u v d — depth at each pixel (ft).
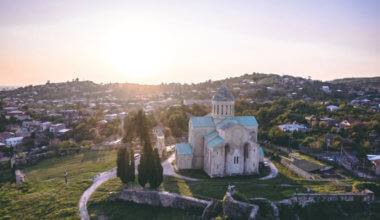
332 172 230.27
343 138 333.21
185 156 243.19
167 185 201.05
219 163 220.02
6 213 166.71
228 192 158.61
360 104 610.24
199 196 176.24
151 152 191.83
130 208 177.17
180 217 162.91
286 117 451.12
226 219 145.89
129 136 360.07
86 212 168.86
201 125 244.83
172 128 437.58
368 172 229.25
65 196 188.96
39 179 230.68
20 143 401.49
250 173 229.04
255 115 469.16
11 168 269.85
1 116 551.59
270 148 333.83
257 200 156.04
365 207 162.30
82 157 297.94
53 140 419.13
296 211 159.33
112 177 226.38
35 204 177.68
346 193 169.78
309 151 300.40
